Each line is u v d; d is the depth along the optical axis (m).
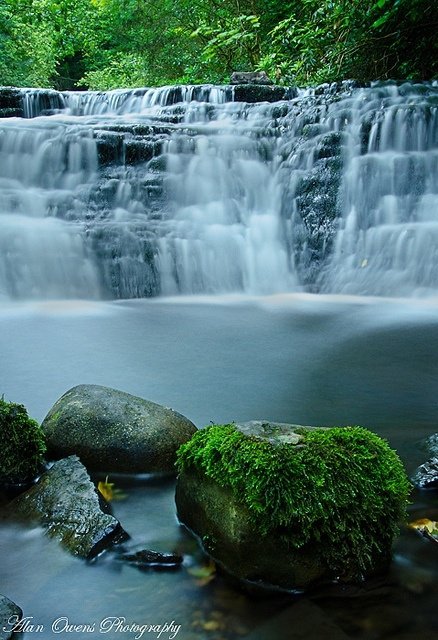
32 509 2.40
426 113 9.73
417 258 8.59
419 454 2.94
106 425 2.85
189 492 2.28
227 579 2.02
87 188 9.57
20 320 6.43
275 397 3.93
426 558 2.13
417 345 5.39
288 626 1.80
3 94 13.67
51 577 2.01
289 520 1.94
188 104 12.76
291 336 5.76
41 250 8.15
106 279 8.41
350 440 2.21
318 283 9.44
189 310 7.32
